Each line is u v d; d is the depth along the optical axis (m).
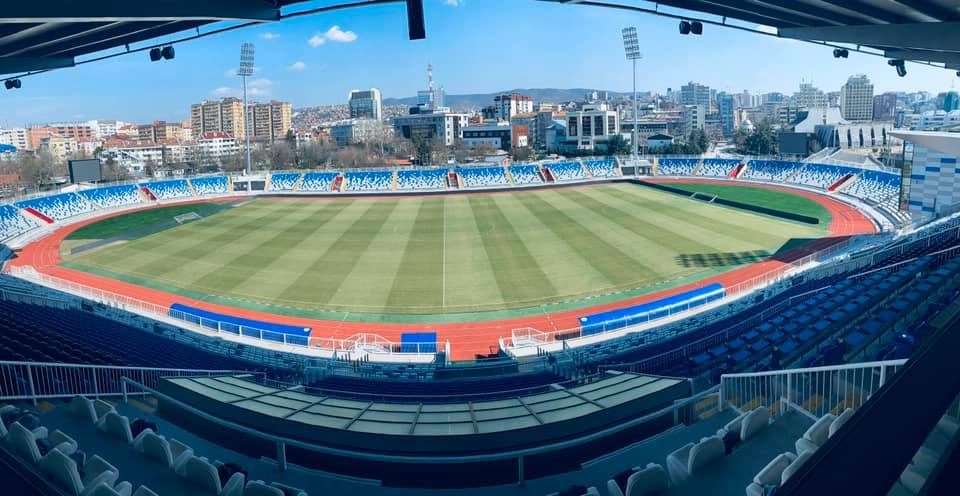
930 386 4.91
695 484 7.61
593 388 14.61
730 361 18.09
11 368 15.21
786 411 9.75
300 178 92.56
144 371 18.41
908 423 4.46
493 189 88.31
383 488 8.98
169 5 11.30
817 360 15.83
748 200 69.19
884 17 15.90
